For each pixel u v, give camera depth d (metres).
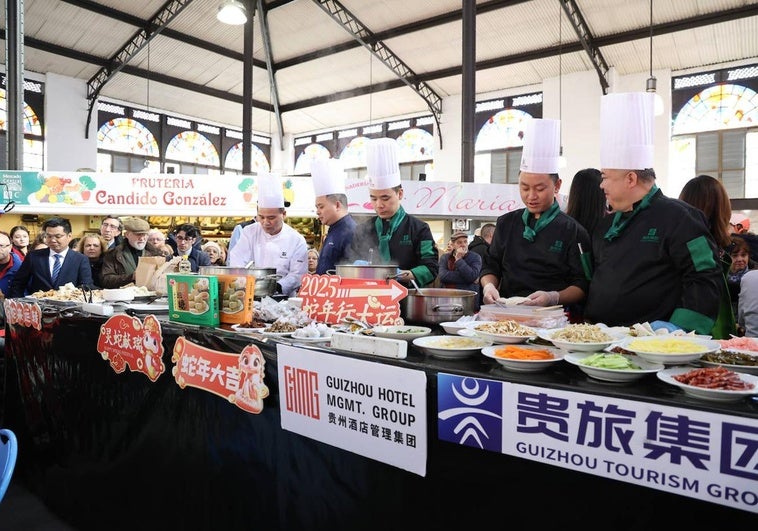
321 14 11.66
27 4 10.45
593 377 0.87
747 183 10.88
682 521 0.74
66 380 1.98
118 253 3.31
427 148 14.78
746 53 10.67
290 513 1.24
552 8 10.20
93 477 1.85
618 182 1.35
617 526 0.79
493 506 0.91
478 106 13.63
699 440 0.71
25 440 2.25
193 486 1.49
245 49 10.14
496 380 0.89
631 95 1.30
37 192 7.06
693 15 9.86
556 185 1.71
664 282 1.32
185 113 15.40
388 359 1.05
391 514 1.05
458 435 0.94
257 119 16.44
